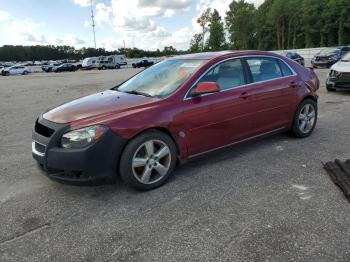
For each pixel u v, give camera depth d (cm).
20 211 362
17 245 302
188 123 418
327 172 430
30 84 2214
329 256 268
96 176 365
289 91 539
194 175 439
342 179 395
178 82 438
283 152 514
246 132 488
